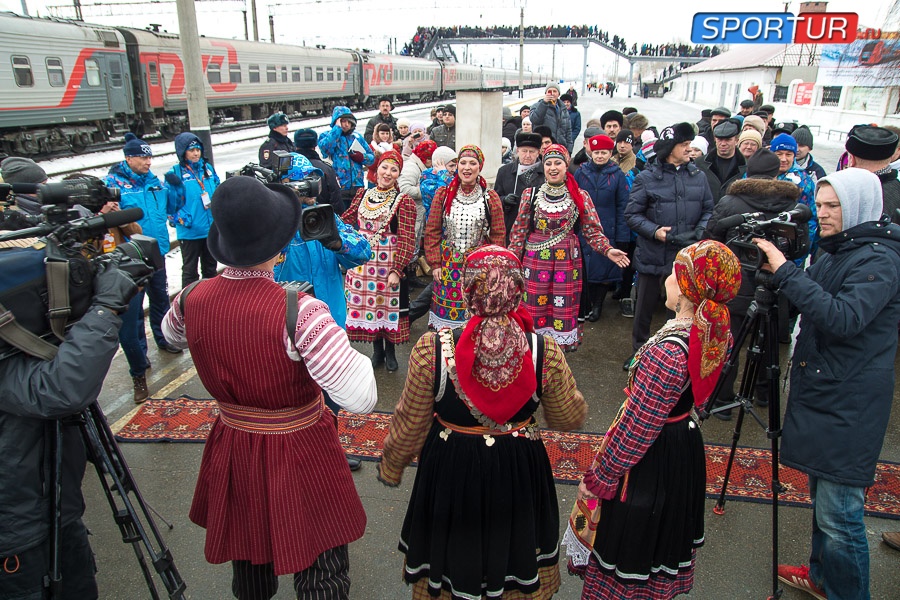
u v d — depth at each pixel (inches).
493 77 1967.3
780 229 94.1
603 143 203.2
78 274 67.9
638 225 171.0
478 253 68.2
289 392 72.1
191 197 207.3
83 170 551.5
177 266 270.4
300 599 76.8
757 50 1396.4
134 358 154.3
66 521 75.5
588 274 211.8
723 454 138.2
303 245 121.2
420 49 2155.5
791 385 90.7
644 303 178.2
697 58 2359.7
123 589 99.7
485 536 72.7
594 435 145.3
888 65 773.3
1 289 63.8
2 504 68.1
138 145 188.4
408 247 162.7
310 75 1087.6
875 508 120.3
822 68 959.6
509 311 67.9
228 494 75.1
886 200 156.9
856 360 82.8
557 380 73.1
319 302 73.0
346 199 277.3
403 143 293.4
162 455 135.0
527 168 216.5
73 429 76.5
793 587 100.6
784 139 184.1
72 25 669.9
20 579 72.0
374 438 141.6
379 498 122.5
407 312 172.4
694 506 79.0
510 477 72.3
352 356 72.2
